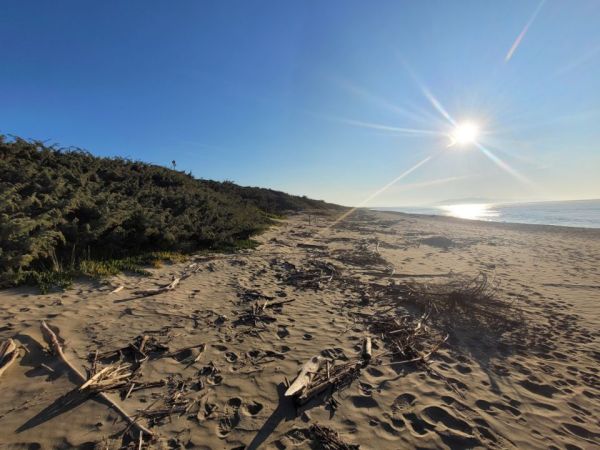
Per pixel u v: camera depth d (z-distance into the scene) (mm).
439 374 4109
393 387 3775
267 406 3320
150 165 17703
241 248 11914
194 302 6094
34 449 2641
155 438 2826
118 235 8539
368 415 3283
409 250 14508
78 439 2762
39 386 3359
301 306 6328
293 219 27109
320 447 2838
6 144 11328
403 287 7777
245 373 3889
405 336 5129
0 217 6336
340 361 4273
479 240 18797
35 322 4578
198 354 4242
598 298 7641
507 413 3430
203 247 11211
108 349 4164
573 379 4145
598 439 3096
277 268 9305
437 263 11617
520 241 18781
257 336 4891
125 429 2898
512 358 4660
